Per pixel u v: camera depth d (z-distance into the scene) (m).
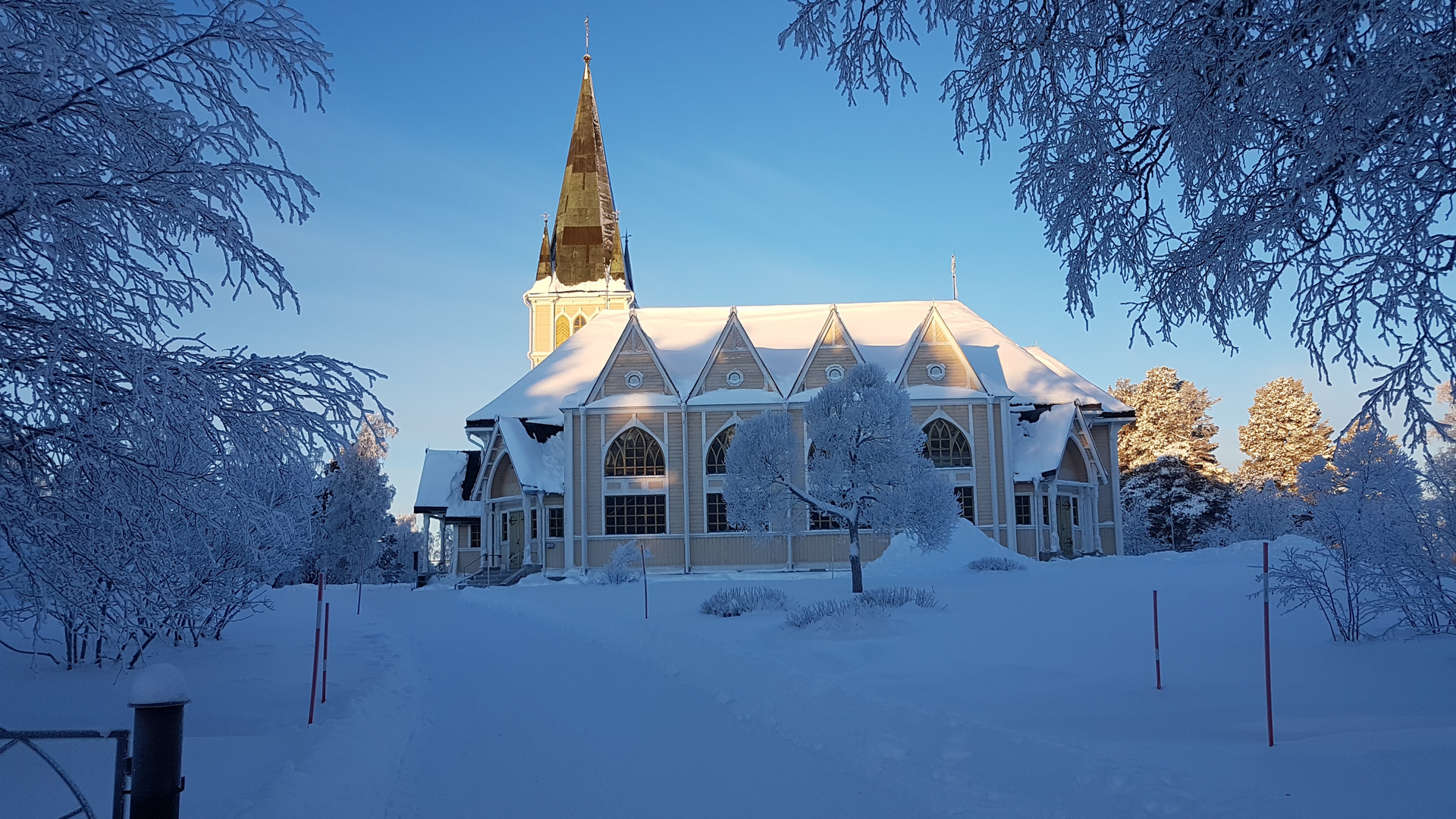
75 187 6.91
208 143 8.12
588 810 7.62
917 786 7.72
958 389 47.91
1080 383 55.50
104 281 7.81
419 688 14.48
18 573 7.81
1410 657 12.81
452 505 55.97
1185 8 7.36
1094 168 8.44
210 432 7.42
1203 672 12.45
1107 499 53.47
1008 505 46.28
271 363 7.83
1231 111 7.38
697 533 47.66
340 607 33.91
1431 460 10.70
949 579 34.69
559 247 85.00
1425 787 6.10
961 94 8.97
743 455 30.50
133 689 5.25
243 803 6.54
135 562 7.93
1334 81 6.84
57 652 16.94
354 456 74.00
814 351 49.50
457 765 9.28
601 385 48.94
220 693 12.67
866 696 10.41
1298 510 57.56
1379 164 6.73
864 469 29.11
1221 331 8.34
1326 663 12.74
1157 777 6.88
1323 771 6.73
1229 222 7.85
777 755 9.30
